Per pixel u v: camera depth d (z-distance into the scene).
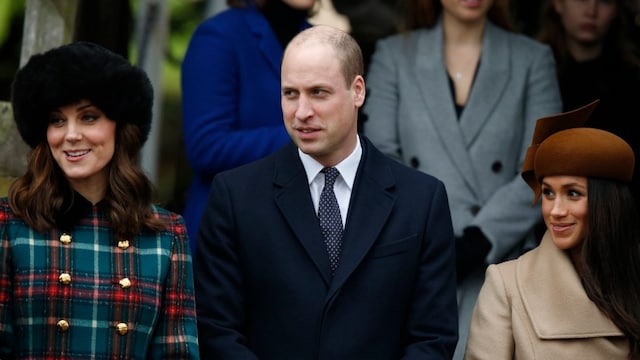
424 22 23.06
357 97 17.69
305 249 17.42
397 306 17.48
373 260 17.45
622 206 18.06
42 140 16.44
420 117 22.44
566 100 25.03
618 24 25.11
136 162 16.78
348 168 17.86
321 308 17.22
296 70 17.20
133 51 26.50
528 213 22.14
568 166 17.94
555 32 25.17
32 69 16.22
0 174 21.42
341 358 17.12
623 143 18.14
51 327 15.95
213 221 17.84
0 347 15.84
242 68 21.25
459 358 21.89
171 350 16.47
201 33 21.44
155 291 16.38
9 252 16.03
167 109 28.52
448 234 17.97
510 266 18.47
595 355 17.77
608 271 17.92
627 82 25.09
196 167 21.08
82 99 16.20
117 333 16.12
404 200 17.83
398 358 17.55
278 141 20.84
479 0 22.53
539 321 17.83
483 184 22.23
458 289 22.02
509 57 22.89
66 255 16.16
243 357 17.11
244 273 17.64
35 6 22.02
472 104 22.47
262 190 17.84
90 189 16.59
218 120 21.00
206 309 17.55
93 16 22.67
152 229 16.58
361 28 26.86
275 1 21.66
